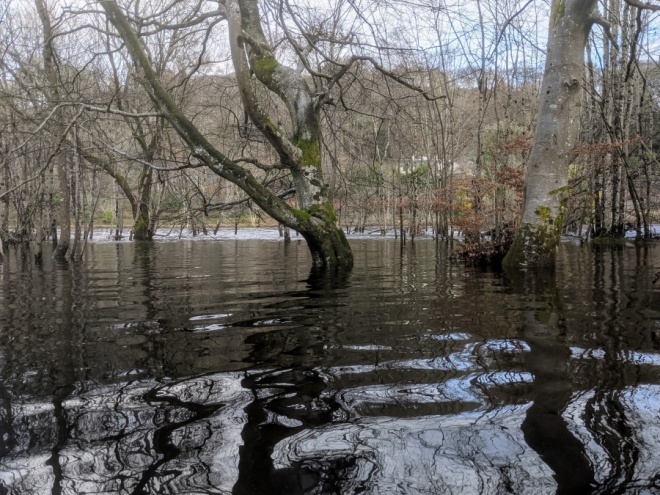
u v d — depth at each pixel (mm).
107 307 4586
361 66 9484
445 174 14516
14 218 19703
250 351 2957
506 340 3145
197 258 10578
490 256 9211
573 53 7590
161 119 10703
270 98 10461
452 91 16094
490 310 4227
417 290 5516
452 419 1943
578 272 7195
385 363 2676
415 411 2023
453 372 2504
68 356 2900
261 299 4938
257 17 9062
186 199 11703
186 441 1796
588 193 14945
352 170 13289
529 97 14234
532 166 8102
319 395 2215
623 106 13703
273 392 2262
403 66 9523
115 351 2998
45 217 17547
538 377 2406
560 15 7594
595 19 7387
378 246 14586
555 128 7816
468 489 1479
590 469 1571
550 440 1757
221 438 1816
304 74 13234
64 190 11000
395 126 11359
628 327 3461
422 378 2420
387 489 1481
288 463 1635
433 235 19828
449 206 10555
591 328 3451
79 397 2230
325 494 1457
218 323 3779
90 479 1557
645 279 6227
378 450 1714
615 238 14219
